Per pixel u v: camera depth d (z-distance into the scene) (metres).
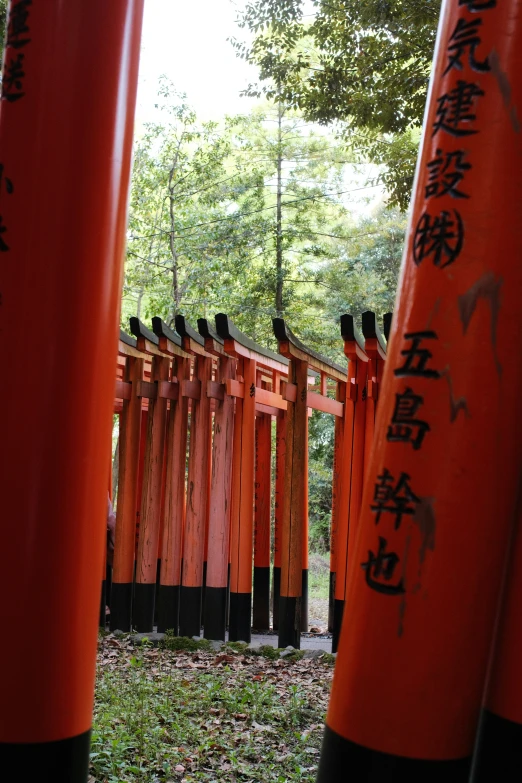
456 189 1.72
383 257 20.20
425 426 1.67
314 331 18.64
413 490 1.66
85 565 1.90
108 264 1.95
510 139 1.71
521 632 1.68
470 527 1.64
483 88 1.73
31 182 1.88
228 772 4.47
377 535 1.69
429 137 1.82
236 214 18.22
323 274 18.98
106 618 9.23
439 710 1.62
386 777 1.61
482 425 1.65
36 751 1.81
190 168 18.53
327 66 10.94
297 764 4.56
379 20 9.87
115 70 1.96
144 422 10.87
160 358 8.80
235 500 8.36
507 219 1.69
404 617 1.64
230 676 6.63
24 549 1.81
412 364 1.70
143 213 18.25
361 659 1.67
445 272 1.69
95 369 1.91
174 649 7.84
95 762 4.35
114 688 5.95
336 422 9.98
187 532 8.40
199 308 18.16
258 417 9.93
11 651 1.81
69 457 1.85
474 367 1.66
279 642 7.75
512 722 1.66
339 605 7.72
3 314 1.86
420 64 10.45
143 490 8.73
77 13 1.93
